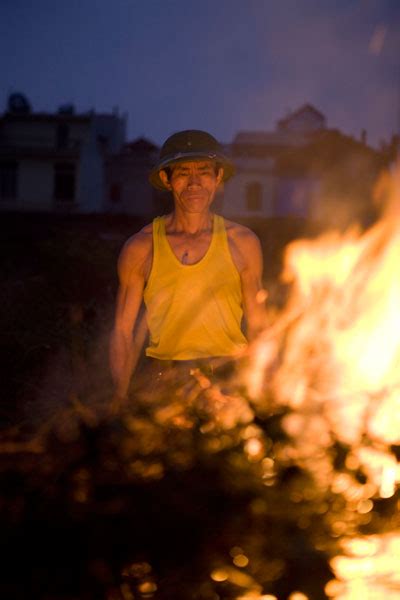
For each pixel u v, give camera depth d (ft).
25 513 10.08
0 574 9.83
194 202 14.96
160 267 14.98
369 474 11.58
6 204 184.14
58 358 20.67
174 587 9.85
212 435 11.30
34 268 43.39
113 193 194.39
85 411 11.57
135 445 10.93
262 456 11.17
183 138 15.15
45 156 182.50
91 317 26.50
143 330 16.28
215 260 14.94
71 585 9.78
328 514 10.80
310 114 226.38
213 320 14.94
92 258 47.32
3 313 25.72
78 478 10.40
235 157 188.85
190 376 13.61
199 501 10.34
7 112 189.78
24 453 10.80
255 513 10.38
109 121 229.66
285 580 10.12
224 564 10.03
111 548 9.97
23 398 18.02
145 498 10.27
